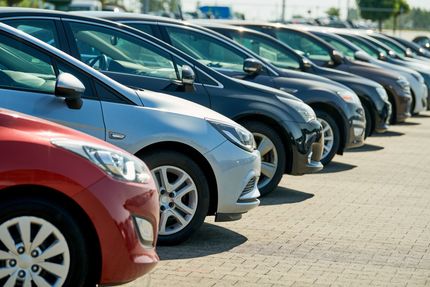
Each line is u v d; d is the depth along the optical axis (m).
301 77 14.34
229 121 8.62
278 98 11.22
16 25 9.58
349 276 7.73
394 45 29.14
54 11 9.84
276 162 11.23
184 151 8.33
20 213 5.92
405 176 14.03
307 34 18.17
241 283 7.32
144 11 36.44
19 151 5.90
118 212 6.12
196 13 48.94
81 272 6.06
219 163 8.39
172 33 12.42
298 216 10.27
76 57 9.67
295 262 8.12
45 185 5.92
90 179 6.04
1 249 5.92
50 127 6.16
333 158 15.81
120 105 7.97
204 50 12.62
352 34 24.81
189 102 8.66
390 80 20.75
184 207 8.38
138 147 7.98
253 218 10.01
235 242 8.78
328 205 11.09
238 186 8.53
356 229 9.70
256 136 11.12
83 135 6.29
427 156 16.84
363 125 14.91
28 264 5.96
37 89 7.63
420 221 10.36
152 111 8.12
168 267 7.68
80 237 6.05
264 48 15.48
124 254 6.16
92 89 7.88
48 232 5.98
